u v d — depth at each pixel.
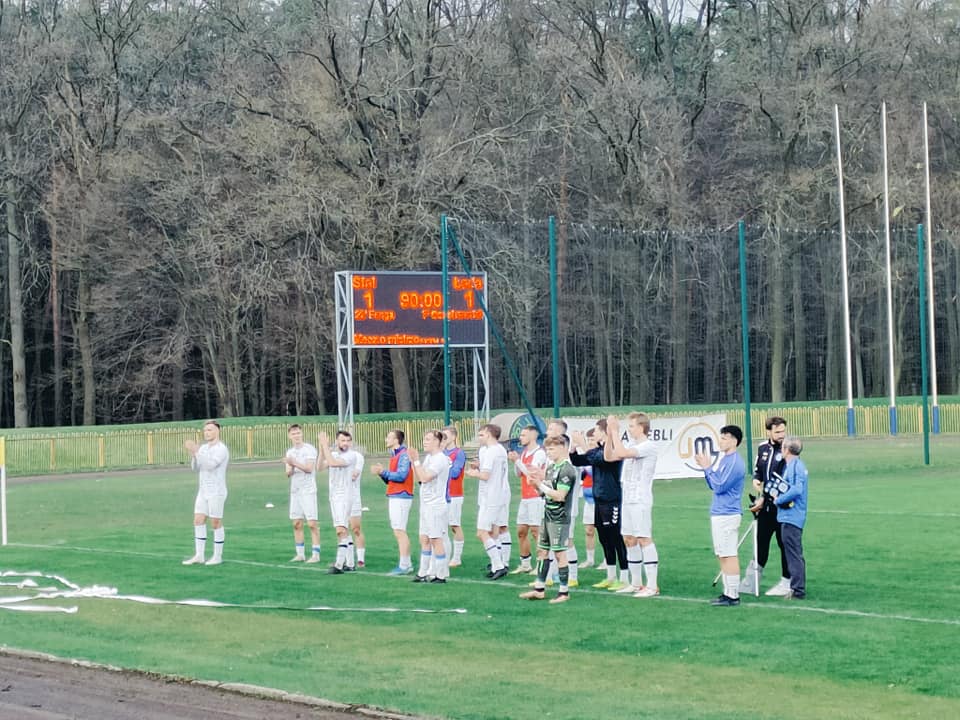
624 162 55.62
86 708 9.33
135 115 53.38
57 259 54.59
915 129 57.91
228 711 9.17
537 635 11.84
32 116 55.50
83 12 54.28
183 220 53.22
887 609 13.08
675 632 11.91
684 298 55.69
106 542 20.66
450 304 38.78
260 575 16.23
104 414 62.47
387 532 21.59
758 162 59.88
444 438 16.91
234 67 52.31
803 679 9.88
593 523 16.70
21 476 40.66
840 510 23.59
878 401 54.19
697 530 20.91
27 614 13.26
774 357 54.72
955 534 19.69
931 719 8.64
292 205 47.84
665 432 27.38
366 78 52.41
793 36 58.72
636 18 63.94
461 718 8.81
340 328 38.62
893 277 53.66
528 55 55.88
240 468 41.00
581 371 57.69
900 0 58.31
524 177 54.72
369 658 10.86
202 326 55.75
